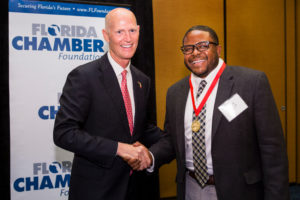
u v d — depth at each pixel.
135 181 1.48
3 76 2.02
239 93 1.22
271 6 3.45
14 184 2.01
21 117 2.01
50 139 2.07
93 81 1.31
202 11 3.28
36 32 2.02
